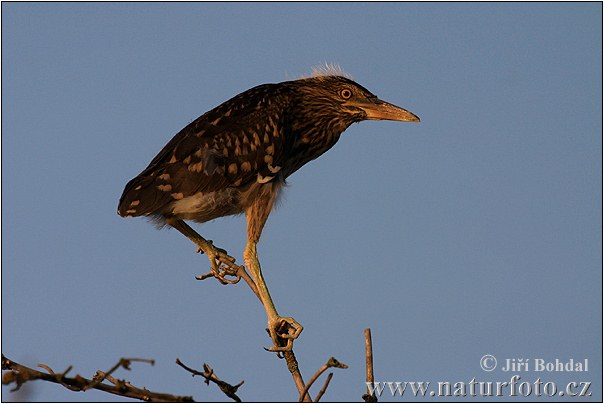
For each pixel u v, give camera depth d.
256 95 12.27
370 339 7.56
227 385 7.74
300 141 12.62
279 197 11.98
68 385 6.93
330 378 7.37
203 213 11.65
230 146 11.63
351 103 12.74
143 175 11.46
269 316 10.53
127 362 6.45
